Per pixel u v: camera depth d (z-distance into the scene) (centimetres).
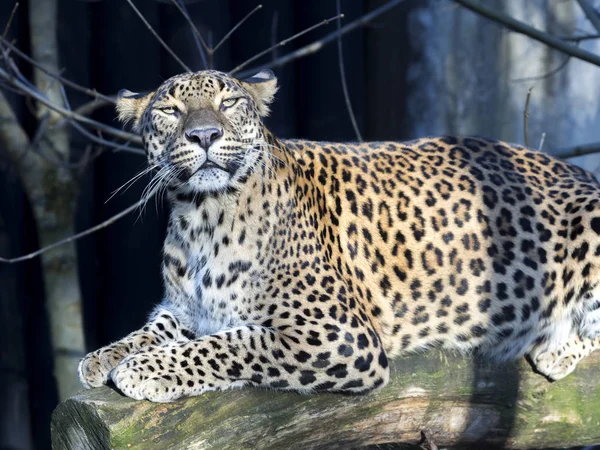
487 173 948
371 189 920
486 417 912
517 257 917
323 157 925
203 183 828
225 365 791
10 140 1423
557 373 902
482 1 1529
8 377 1513
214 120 831
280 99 1595
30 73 1514
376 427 884
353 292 880
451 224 916
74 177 1464
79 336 1479
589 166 1599
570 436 928
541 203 938
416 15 1567
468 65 1557
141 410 748
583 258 909
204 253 855
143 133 892
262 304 840
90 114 1540
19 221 1529
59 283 1463
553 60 1547
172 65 1548
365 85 1641
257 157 852
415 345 912
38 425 1559
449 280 908
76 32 1514
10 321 1512
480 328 915
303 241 859
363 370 833
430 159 954
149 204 1570
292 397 826
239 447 799
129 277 1566
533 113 1556
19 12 1499
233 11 1587
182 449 765
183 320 900
